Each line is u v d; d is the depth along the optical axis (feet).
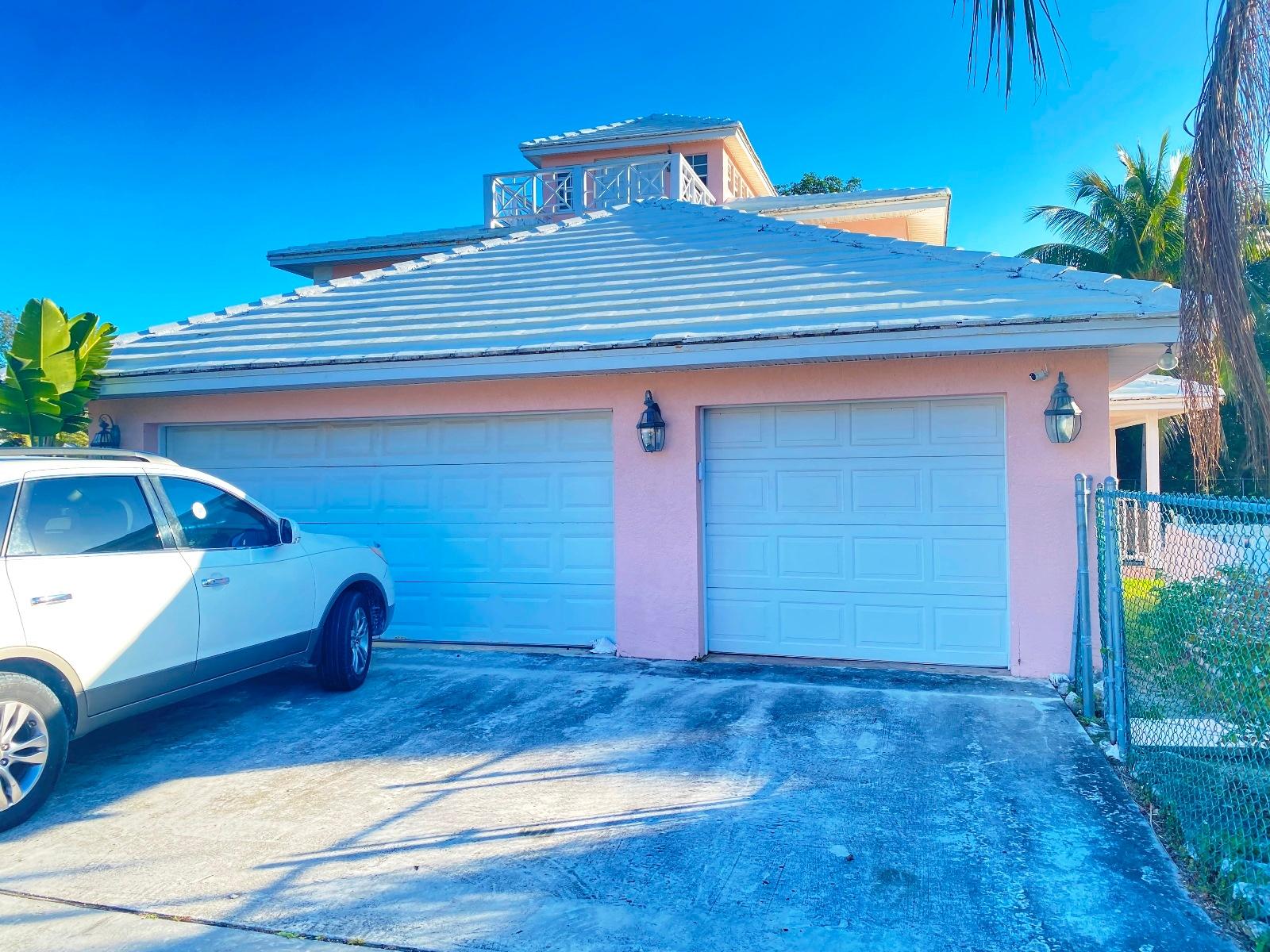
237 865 13.58
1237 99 14.20
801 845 13.80
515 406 27.35
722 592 26.20
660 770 17.06
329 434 29.53
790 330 22.47
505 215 55.98
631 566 26.25
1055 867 12.93
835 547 25.25
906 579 24.66
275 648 20.42
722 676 23.75
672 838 14.16
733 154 65.98
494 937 11.48
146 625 16.83
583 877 13.00
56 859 13.84
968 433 24.12
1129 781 16.05
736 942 11.24
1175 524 16.81
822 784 16.14
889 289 24.59
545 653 26.84
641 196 51.88
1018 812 14.78
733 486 26.05
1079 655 21.50
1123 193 89.15
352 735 19.51
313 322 30.53
